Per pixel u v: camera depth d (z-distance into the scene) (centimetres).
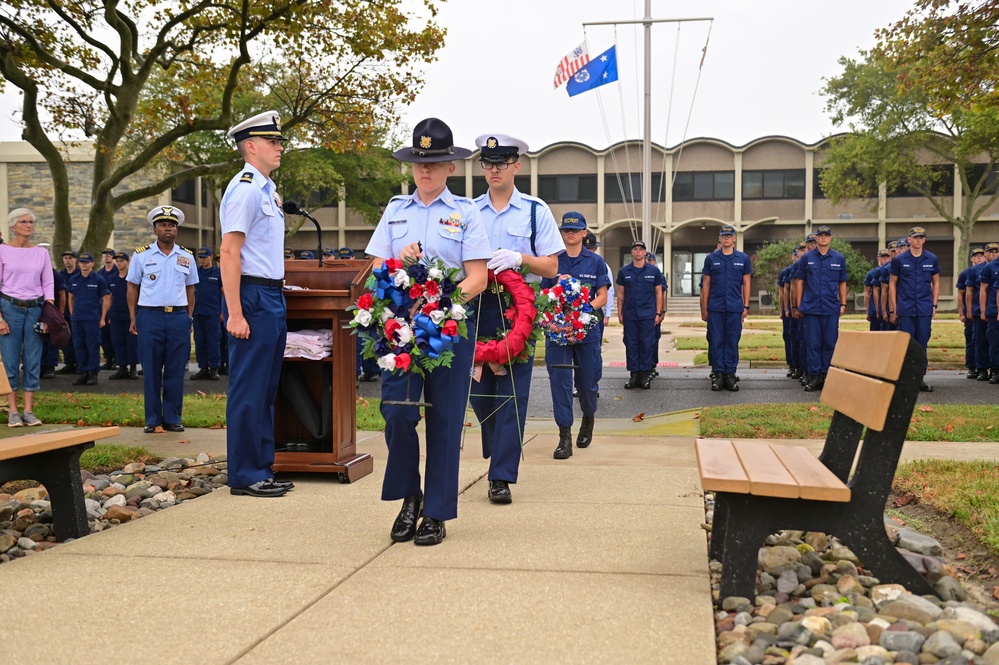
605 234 4634
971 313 1426
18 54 1734
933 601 336
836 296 1195
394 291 416
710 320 1211
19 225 849
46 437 447
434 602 338
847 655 278
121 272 1488
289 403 596
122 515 502
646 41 2508
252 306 538
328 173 3669
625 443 767
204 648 293
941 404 1019
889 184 3934
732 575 343
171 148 2583
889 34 1429
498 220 561
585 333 695
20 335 849
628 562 390
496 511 496
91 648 294
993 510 440
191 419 890
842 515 344
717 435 780
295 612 328
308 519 479
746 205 4534
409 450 433
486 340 521
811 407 933
